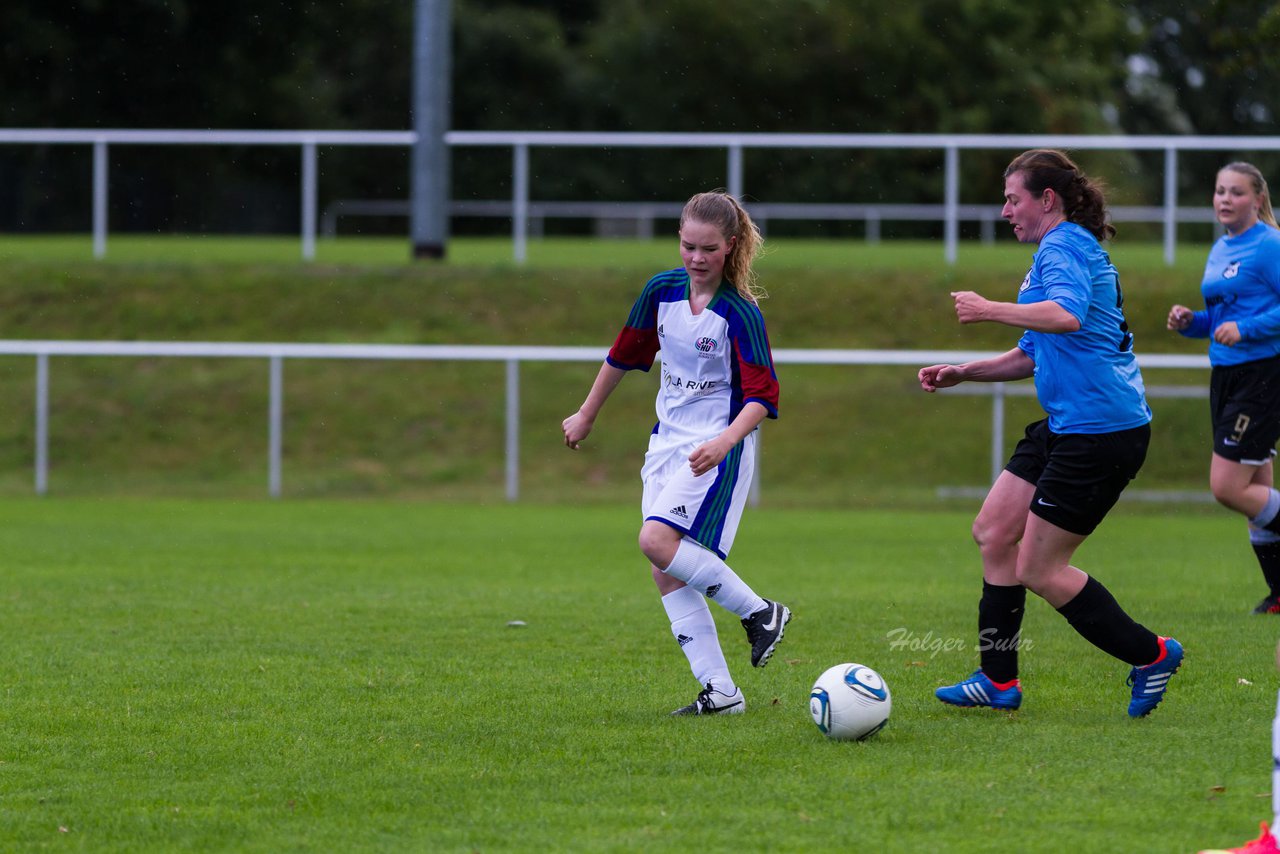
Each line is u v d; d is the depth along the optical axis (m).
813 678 22.44
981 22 129.38
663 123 135.50
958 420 59.19
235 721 19.38
